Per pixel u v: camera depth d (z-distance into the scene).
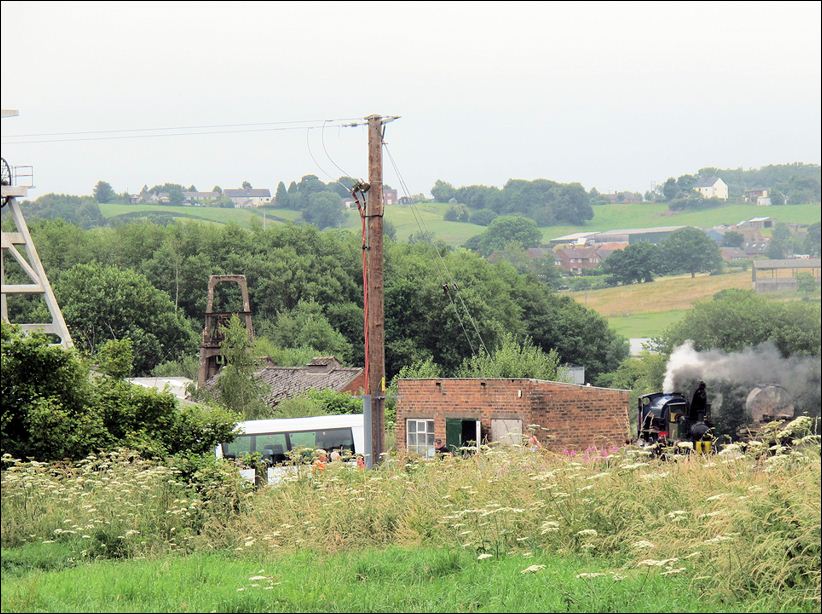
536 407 76.56
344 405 117.88
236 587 30.88
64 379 52.66
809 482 29.28
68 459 50.88
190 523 44.31
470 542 36.41
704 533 31.23
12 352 51.88
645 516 34.16
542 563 32.72
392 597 28.53
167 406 56.44
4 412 51.16
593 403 79.12
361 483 46.16
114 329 185.50
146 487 44.47
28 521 41.22
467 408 79.38
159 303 191.50
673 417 67.75
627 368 164.75
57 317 84.25
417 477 45.12
